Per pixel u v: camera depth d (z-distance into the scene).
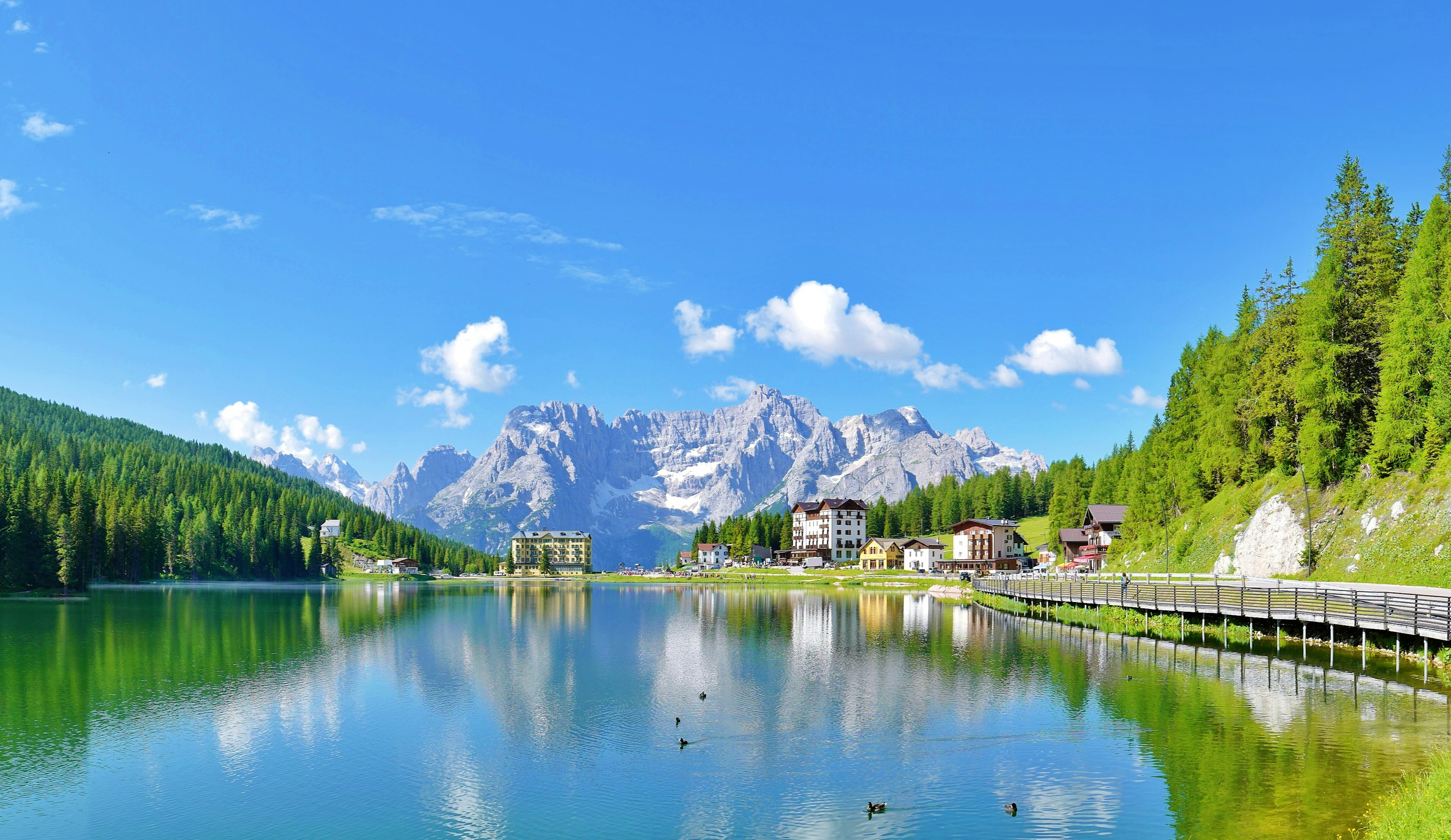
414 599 160.50
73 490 191.88
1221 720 40.97
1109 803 30.39
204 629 91.62
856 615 109.88
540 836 29.05
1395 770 32.12
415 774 36.06
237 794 33.59
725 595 173.00
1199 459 121.81
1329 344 89.38
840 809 30.98
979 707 46.56
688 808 31.58
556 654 70.69
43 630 89.06
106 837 29.27
